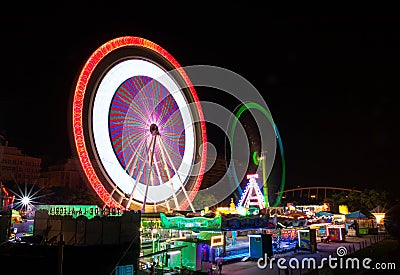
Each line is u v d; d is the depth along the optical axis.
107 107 49.78
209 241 37.84
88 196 96.38
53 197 98.25
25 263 26.41
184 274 31.64
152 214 43.59
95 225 32.41
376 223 88.19
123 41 53.81
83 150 44.78
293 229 51.44
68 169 129.88
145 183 54.28
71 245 30.14
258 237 42.16
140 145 54.06
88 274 26.62
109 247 29.42
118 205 48.34
